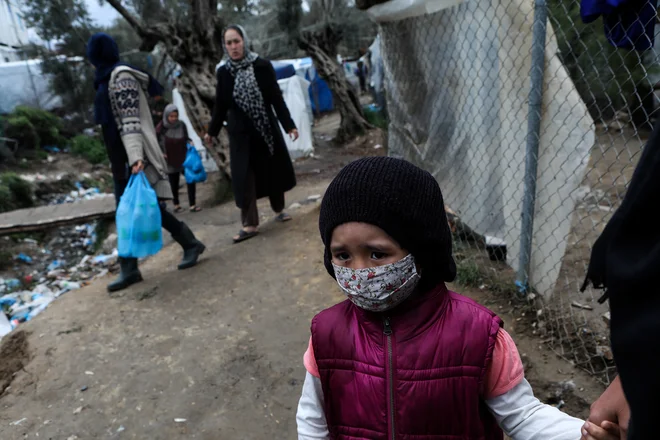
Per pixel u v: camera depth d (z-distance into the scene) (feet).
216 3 28.63
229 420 8.22
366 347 3.92
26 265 23.24
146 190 13.06
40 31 35.88
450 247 3.96
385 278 3.56
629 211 2.08
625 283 2.03
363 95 72.23
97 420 8.51
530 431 3.55
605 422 2.83
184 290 13.37
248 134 15.94
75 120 47.70
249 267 14.44
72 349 10.80
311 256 14.57
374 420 3.87
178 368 9.80
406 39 12.89
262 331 10.89
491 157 10.93
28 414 8.82
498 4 9.37
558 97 8.63
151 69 44.32
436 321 3.83
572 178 8.73
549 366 8.30
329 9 40.16
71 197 34.12
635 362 1.94
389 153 15.05
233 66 15.48
